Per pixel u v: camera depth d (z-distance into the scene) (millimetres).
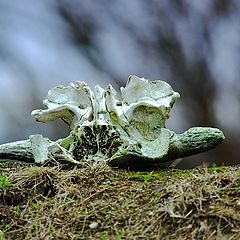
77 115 1007
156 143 988
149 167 1008
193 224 869
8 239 892
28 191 938
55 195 931
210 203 882
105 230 884
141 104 991
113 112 995
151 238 867
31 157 1023
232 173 921
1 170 990
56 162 978
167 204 885
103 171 959
